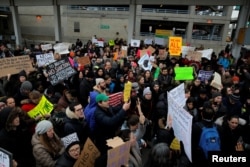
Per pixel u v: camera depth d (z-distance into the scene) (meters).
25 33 33.53
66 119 3.43
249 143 4.20
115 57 10.01
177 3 16.95
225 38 29.45
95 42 15.43
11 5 22.72
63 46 10.12
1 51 10.21
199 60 9.45
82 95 5.70
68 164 2.60
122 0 18.33
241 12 14.98
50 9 31.86
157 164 2.54
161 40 15.02
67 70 5.68
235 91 5.82
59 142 3.01
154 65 7.92
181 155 3.06
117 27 31.36
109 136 3.39
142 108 4.86
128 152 2.70
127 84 4.41
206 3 16.23
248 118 4.82
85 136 3.49
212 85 5.95
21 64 6.19
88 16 31.66
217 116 4.31
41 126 2.84
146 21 31.98
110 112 3.56
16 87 5.27
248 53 14.66
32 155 3.14
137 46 13.45
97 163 2.64
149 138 4.84
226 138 3.44
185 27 31.70
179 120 3.09
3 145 2.79
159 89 5.63
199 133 3.13
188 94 4.75
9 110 2.95
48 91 5.32
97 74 6.63
